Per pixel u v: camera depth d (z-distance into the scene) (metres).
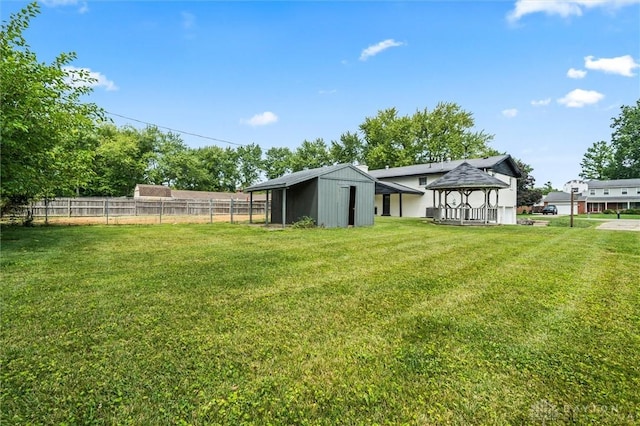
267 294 4.04
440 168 22.80
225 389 2.08
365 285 4.47
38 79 7.38
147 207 19.78
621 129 45.22
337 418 1.83
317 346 2.68
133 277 4.81
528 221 20.48
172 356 2.49
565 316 3.34
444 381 2.19
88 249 7.38
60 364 2.35
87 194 32.84
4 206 12.29
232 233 11.02
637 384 2.15
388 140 39.62
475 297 3.96
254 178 48.59
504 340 2.79
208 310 3.46
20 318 3.18
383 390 2.09
